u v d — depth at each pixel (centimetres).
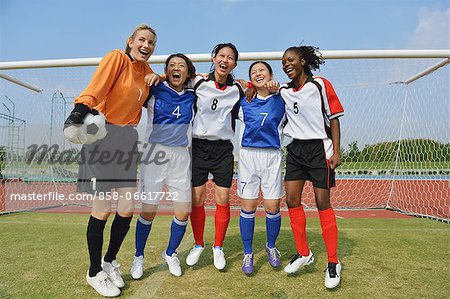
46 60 521
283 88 263
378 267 264
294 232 255
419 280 236
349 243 341
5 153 781
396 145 681
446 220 478
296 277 243
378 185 713
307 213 575
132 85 225
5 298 202
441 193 672
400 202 677
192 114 258
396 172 683
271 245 268
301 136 251
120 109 225
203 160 261
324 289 220
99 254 215
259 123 258
